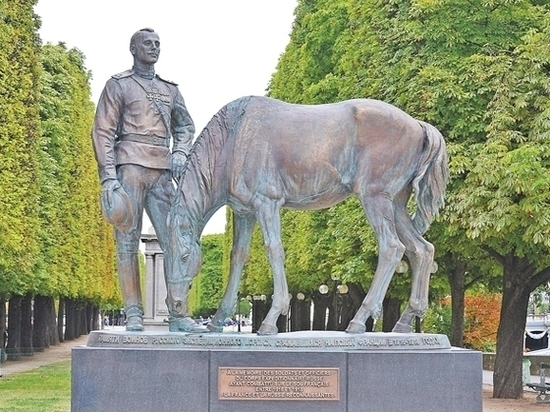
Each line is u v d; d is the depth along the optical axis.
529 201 16.86
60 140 40.69
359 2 26.86
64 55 43.78
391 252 9.89
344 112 10.01
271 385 9.30
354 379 9.35
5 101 25.88
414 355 9.43
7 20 26.70
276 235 9.78
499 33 20.06
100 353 9.32
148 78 10.39
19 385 24.20
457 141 19.34
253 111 9.94
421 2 20.11
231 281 10.26
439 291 30.00
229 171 9.86
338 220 25.08
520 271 21.33
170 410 9.27
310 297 44.50
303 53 32.53
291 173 9.84
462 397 9.44
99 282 55.44
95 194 49.94
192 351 9.32
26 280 32.88
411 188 10.26
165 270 10.17
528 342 50.56
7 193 25.00
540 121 17.69
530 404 20.42
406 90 20.34
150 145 10.20
